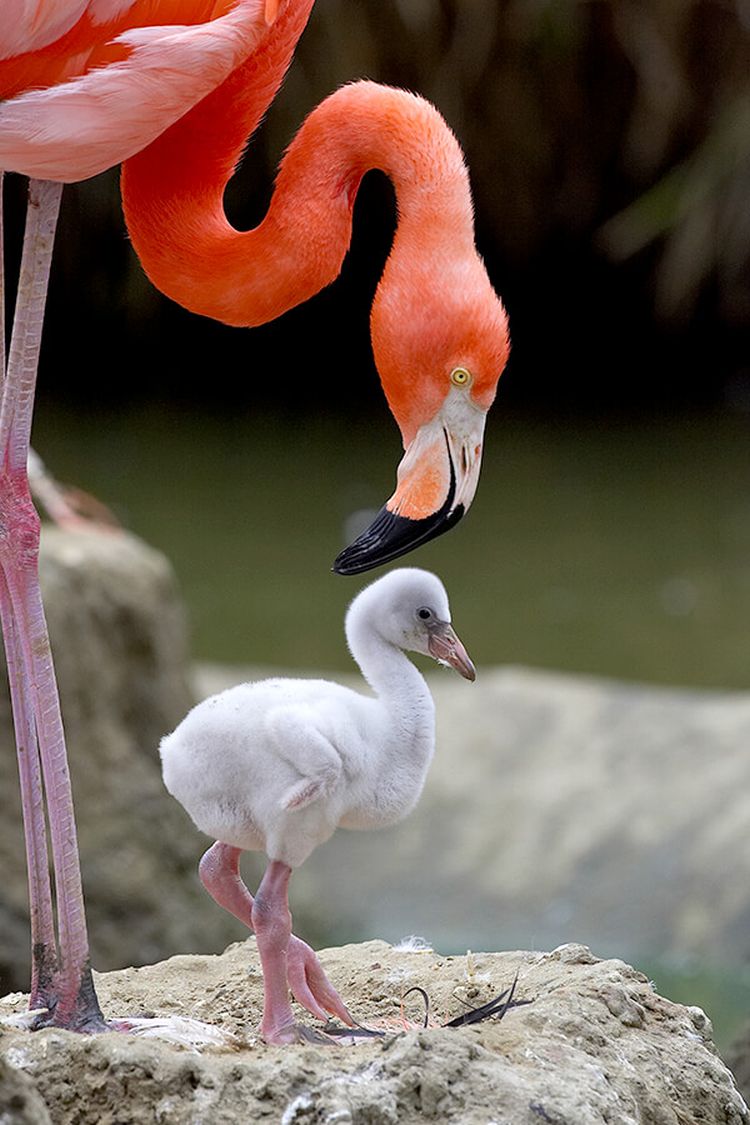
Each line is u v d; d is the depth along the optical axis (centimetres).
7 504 534
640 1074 520
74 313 2322
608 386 2303
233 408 2166
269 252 571
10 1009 593
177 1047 509
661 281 2280
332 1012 568
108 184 2194
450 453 566
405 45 2133
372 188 2245
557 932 1072
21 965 971
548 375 2350
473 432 566
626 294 2380
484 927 1086
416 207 565
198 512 1747
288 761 529
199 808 550
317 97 2098
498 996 564
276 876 541
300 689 557
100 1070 479
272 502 1786
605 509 1792
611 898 1087
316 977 564
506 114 2233
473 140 2248
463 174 568
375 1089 468
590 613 1521
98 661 1071
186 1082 473
